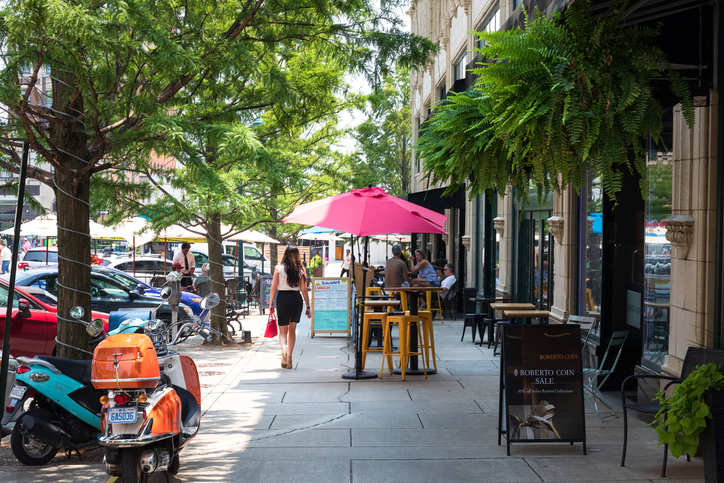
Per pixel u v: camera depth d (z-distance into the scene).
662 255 7.59
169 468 5.82
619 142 4.55
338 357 12.52
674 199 7.16
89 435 6.09
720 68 6.11
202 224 14.00
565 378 6.50
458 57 22.16
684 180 6.93
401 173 43.28
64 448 6.30
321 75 12.67
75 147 7.38
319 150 19.03
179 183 11.38
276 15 10.44
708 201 6.55
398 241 28.38
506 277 15.15
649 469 5.95
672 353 7.19
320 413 8.10
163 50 7.50
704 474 5.41
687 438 5.36
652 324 7.82
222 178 10.85
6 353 5.14
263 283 20.41
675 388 5.53
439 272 21.00
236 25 9.62
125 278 15.17
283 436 7.08
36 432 5.85
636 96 4.42
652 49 4.70
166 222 13.16
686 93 5.07
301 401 8.76
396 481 5.64
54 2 5.95
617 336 9.34
